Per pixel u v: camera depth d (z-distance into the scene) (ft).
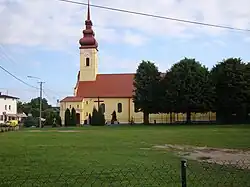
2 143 85.87
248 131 129.80
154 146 78.02
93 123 235.61
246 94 207.72
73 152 64.49
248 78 207.82
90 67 282.56
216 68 218.18
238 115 217.15
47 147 74.74
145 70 226.79
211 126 179.93
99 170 42.52
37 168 45.01
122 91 271.49
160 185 32.76
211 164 48.21
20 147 74.69
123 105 268.00
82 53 284.41
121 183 33.47
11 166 46.85
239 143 84.17
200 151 68.08
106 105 270.05
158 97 222.89
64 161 51.80
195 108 214.48
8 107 330.54
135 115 265.34
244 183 33.14
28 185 33.58
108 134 124.98
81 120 265.95
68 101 268.41
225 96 211.82
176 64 216.54
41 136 115.34
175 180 34.88
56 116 249.96
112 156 58.34
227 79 208.64
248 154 63.21
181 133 125.08
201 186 32.14
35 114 400.06
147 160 53.26
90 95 272.92
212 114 244.63
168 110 222.07
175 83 210.79
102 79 282.56
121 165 47.50
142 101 224.94
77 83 287.89
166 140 94.48
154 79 225.56
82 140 95.91
